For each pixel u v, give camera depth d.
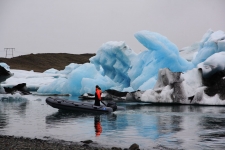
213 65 31.39
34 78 65.00
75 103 25.36
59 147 12.73
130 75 42.06
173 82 31.38
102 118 21.86
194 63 39.66
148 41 39.59
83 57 151.50
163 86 32.41
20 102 34.31
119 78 46.22
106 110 24.16
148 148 13.62
